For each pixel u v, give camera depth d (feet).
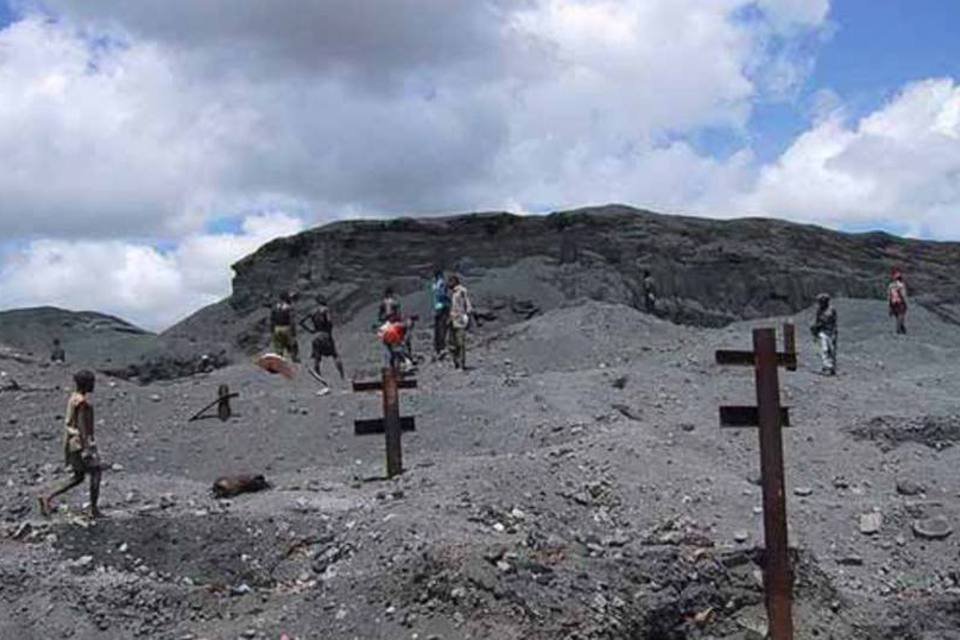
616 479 42.57
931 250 208.23
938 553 40.14
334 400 57.98
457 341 74.43
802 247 199.52
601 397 60.18
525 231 201.05
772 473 32.42
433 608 30.09
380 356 105.40
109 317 207.82
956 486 45.98
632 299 178.50
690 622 32.19
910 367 78.84
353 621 29.91
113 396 61.87
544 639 29.17
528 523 36.42
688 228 199.62
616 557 33.55
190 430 52.80
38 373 74.02
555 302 174.50
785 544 32.30
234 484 40.75
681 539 36.70
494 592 30.14
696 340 91.30
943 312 178.60
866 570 38.91
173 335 197.57
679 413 57.57
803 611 34.27
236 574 33.06
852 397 61.26
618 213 200.54
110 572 32.42
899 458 49.98
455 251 199.82
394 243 203.10
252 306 204.85
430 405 56.80
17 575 31.19
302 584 32.48
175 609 31.07
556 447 47.39
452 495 38.37
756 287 186.91
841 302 126.72
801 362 76.33
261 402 58.18
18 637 28.89
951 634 35.17
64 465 46.75
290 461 47.96
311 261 201.57
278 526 35.24
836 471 48.34
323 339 70.95
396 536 33.50
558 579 31.19
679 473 43.98
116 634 29.58
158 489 41.91
